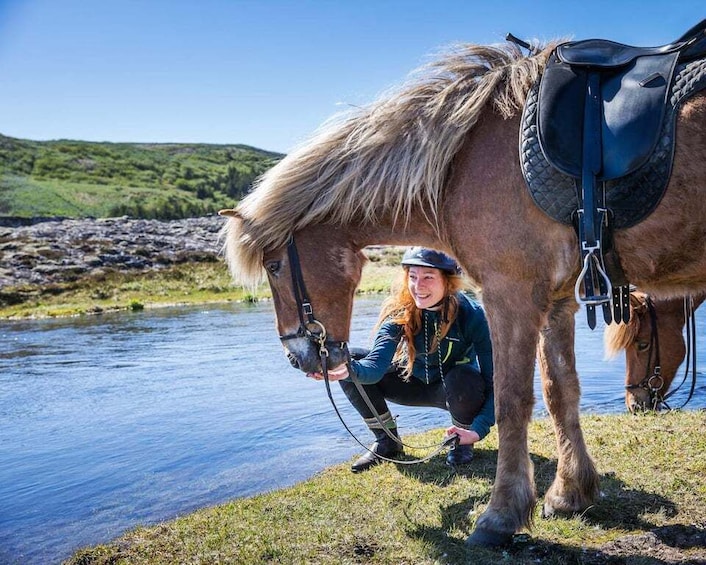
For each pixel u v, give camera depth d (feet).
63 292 61.87
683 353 14.64
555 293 8.37
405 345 12.71
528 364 8.26
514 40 9.09
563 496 9.83
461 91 8.61
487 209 8.10
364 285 63.98
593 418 15.38
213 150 398.42
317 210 9.23
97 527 11.70
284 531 9.90
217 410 20.57
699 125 7.04
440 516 10.08
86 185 277.64
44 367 29.25
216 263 76.38
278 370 26.91
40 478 14.84
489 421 12.26
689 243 7.32
